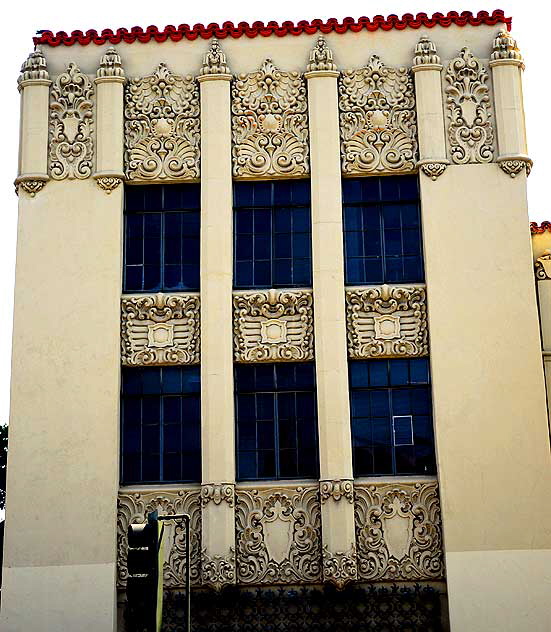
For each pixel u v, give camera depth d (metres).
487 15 24.84
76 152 24.27
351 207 24.31
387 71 24.59
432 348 23.05
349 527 22.19
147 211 24.38
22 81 24.62
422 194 23.89
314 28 24.89
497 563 21.89
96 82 24.55
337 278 23.55
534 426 22.55
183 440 23.14
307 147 24.36
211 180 24.06
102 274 23.61
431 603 22.00
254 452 23.06
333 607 22.06
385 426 23.12
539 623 21.56
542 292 24.38
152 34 24.92
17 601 22.02
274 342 23.41
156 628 15.36
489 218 23.67
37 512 22.44
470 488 22.28
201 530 22.39
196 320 23.56
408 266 23.94
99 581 22.08
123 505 22.62
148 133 24.47
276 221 24.31
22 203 24.05
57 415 22.89
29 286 23.58
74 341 23.25
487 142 24.11
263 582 22.22
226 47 24.88
